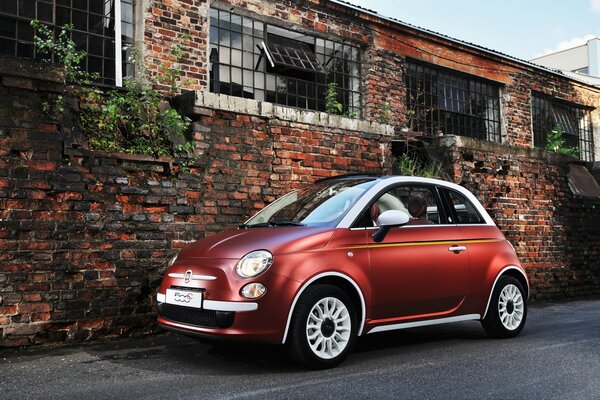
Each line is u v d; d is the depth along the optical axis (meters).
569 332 6.16
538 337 5.84
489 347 5.26
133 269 5.92
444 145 9.20
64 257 5.48
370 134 8.30
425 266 5.07
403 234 5.04
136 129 6.79
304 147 7.59
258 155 7.16
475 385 3.83
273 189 7.25
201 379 4.04
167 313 4.60
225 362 4.61
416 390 3.70
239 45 9.44
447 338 5.79
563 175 10.95
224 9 9.23
